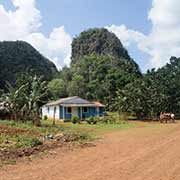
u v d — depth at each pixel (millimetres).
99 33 157625
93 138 29672
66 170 15172
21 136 29094
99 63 107125
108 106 78312
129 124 52875
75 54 160000
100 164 16547
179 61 103938
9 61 124688
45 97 50219
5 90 95750
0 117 49094
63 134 31172
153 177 13383
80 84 97250
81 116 65500
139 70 134875
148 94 69312
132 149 21984
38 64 136625
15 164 16984
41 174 14336
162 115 60344
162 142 25172
